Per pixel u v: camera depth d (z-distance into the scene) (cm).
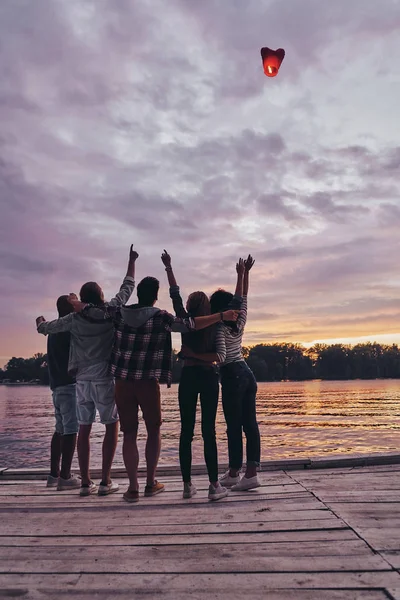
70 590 201
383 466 431
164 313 353
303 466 435
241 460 393
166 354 356
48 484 410
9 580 212
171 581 207
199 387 348
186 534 267
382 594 189
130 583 206
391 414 8656
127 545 252
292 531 265
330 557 227
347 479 383
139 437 4103
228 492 363
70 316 383
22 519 305
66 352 408
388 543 241
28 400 17862
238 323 383
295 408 10669
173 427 6309
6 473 453
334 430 5438
